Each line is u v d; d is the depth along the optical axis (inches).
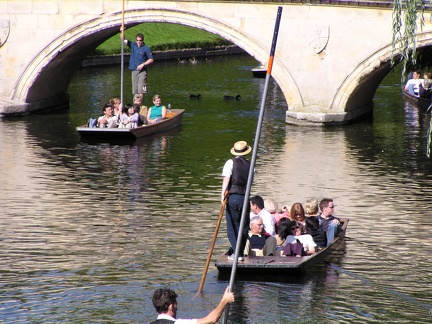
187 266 685.3
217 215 842.2
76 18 1497.3
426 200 911.7
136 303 601.9
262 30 1434.5
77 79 2111.2
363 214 852.0
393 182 994.7
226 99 1775.3
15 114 1508.4
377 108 1632.6
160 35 2869.1
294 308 594.6
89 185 965.2
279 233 705.6
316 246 697.0
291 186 965.2
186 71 2374.5
